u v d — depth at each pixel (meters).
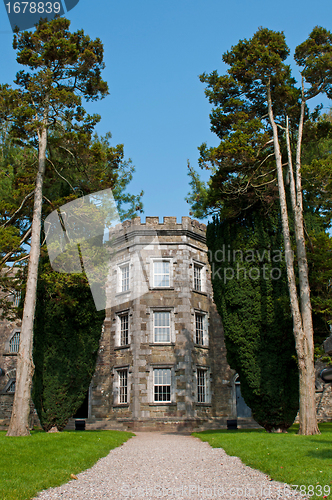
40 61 16.56
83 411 26.52
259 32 18.45
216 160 16.75
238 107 18.56
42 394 15.32
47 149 17.81
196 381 23.00
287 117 17.86
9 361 27.97
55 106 16.78
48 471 8.71
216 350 24.81
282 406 15.42
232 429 20.81
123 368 23.28
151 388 22.34
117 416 22.72
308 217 17.81
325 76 17.30
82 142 16.02
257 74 17.78
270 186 17.73
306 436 12.90
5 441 11.42
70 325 16.06
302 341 14.57
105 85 17.89
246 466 9.34
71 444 12.03
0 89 16.64
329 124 18.33
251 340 16.12
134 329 23.34
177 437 17.52
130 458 11.20
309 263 16.47
